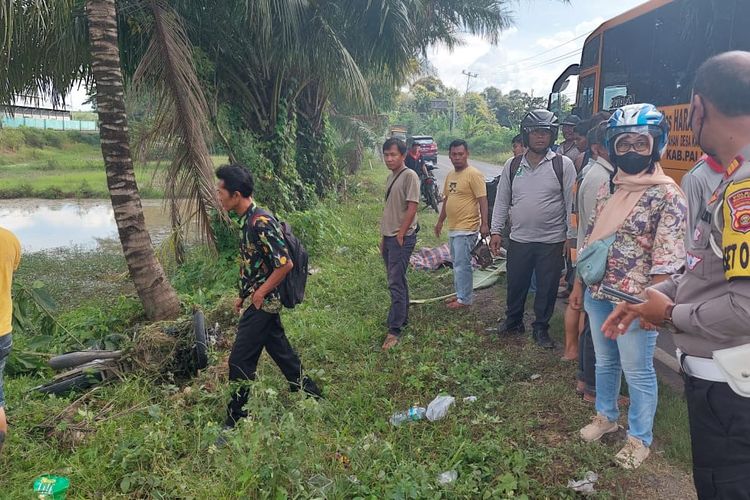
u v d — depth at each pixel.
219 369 4.26
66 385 4.17
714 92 1.72
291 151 10.45
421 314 5.77
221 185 3.45
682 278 1.94
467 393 4.02
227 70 9.05
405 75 9.93
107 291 7.75
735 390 1.71
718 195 1.77
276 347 3.70
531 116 4.55
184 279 7.32
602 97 8.12
